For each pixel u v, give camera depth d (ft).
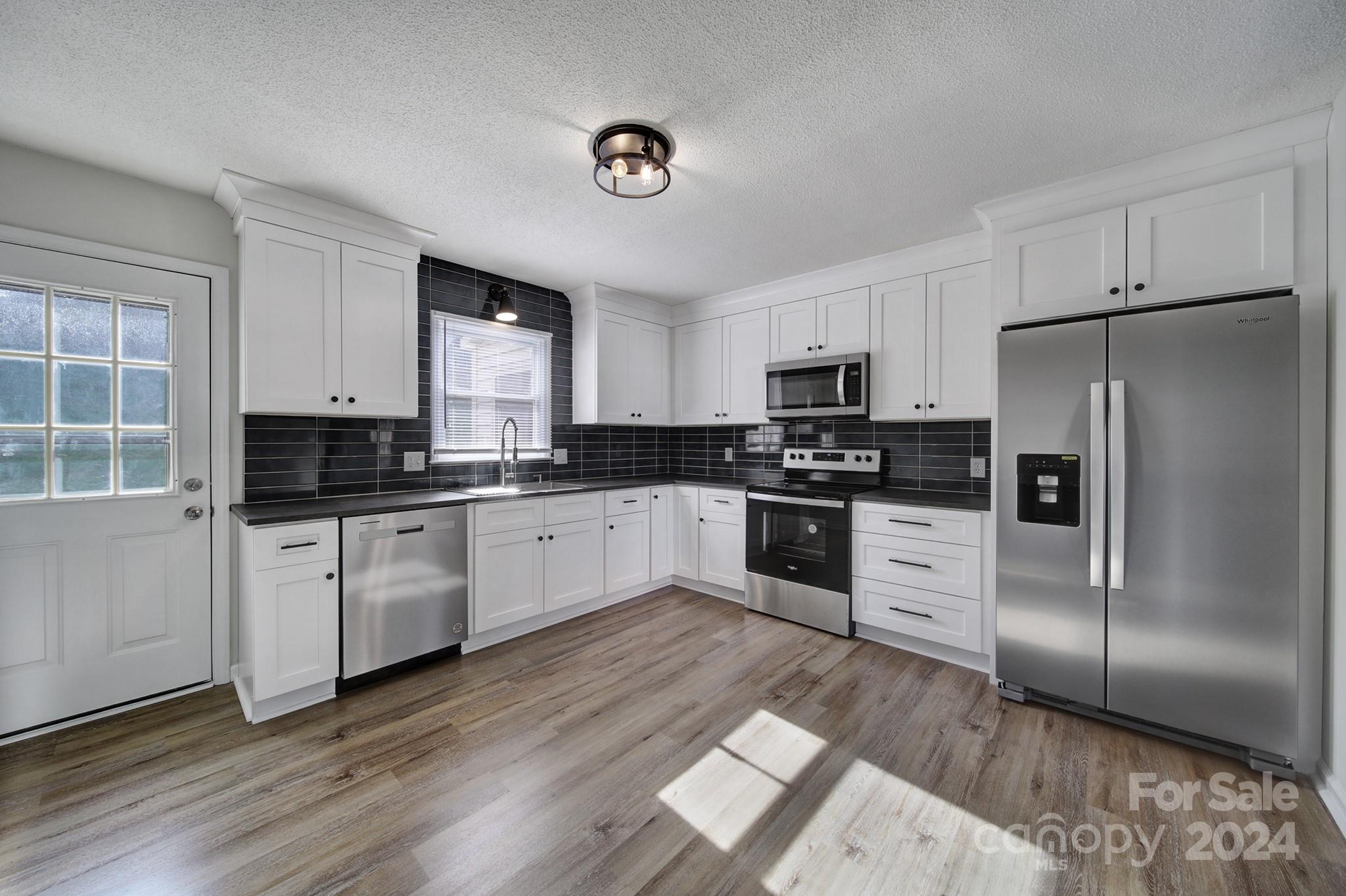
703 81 5.22
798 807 5.31
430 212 8.23
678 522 13.08
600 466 13.70
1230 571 5.96
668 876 4.47
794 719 6.97
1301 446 5.73
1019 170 6.90
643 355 13.52
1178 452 6.21
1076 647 6.89
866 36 4.61
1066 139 6.18
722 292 12.75
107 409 7.04
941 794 5.49
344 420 9.23
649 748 6.33
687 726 6.81
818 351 11.18
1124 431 6.46
